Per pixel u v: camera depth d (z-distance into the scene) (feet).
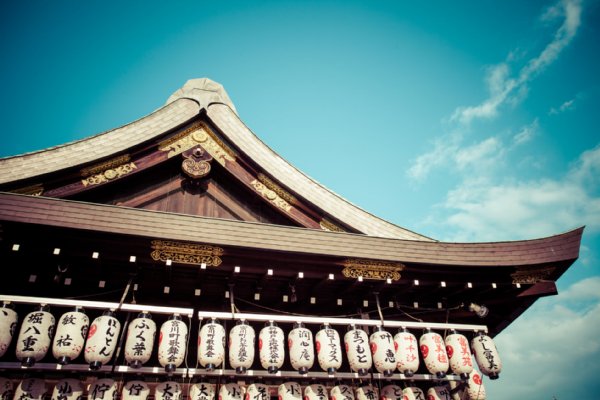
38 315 22.80
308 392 27.35
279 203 36.11
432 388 30.12
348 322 27.94
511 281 31.55
